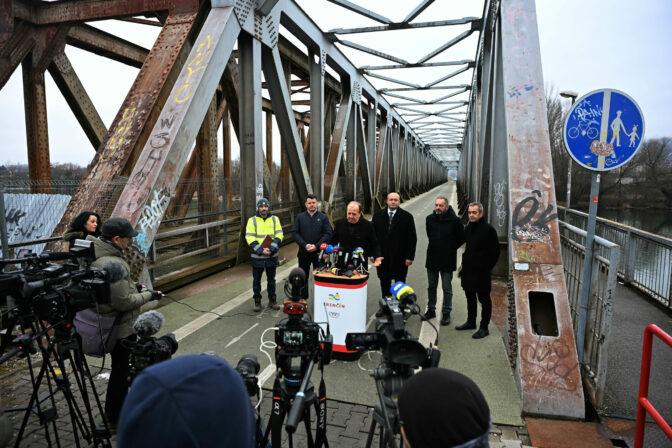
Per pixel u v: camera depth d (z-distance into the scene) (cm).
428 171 5812
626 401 337
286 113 949
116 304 269
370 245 518
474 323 493
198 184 820
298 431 295
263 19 820
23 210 658
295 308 204
